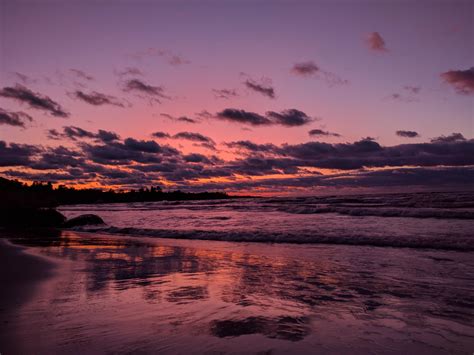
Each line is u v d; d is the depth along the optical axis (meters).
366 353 3.10
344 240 11.41
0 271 6.97
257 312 4.28
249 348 3.16
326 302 4.77
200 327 3.71
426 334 3.59
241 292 5.30
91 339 3.32
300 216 22.19
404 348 3.23
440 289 5.52
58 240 13.68
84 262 8.12
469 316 4.20
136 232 16.56
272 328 3.71
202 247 11.03
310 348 3.19
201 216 26.95
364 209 21.70
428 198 33.19
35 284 5.77
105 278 6.31
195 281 6.07
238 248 10.70
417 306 4.62
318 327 3.77
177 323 3.83
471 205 25.11
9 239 14.22
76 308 4.38
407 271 6.98
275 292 5.31
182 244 11.92
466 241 10.12
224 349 3.13
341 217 20.16
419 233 12.37
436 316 4.20
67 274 6.64
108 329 3.61
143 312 4.23
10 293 5.16
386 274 6.71
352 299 4.93
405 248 10.00
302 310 4.40
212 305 4.57
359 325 3.86
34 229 20.66
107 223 23.58
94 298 4.88
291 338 3.44
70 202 105.00
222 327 3.72
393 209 21.19
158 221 23.94
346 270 7.11
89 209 52.59
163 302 4.69
